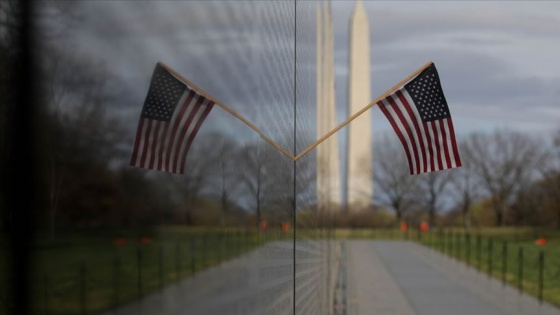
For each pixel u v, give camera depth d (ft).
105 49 11.21
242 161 21.03
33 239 9.86
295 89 42.47
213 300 16.69
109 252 11.14
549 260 154.10
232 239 19.21
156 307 12.67
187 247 14.78
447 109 38.78
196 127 16.43
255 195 23.35
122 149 11.96
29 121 9.85
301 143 47.21
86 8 10.68
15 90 9.72
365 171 346.74
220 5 18.52
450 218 364.38
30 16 9.77
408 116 38.99
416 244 243.81
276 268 29.66
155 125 14.17
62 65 10.24
